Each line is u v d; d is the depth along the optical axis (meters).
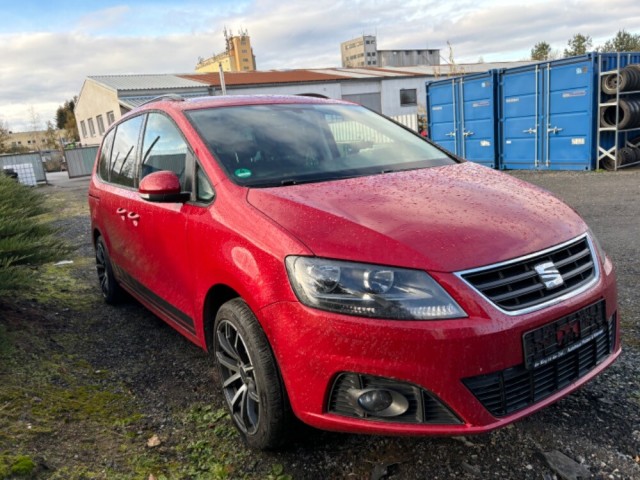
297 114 3.75
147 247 3.66
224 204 2.79
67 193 19.69
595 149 11.88
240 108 3.65
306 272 2.23
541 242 2.36
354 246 2.24
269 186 2.87
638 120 11.31
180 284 3.24
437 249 2.21
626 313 4.00
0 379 3.26
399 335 2.08
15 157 26.55
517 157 13.66
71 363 3.72
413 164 3.46
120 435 2.82
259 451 2.66
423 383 2.09
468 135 14.83
